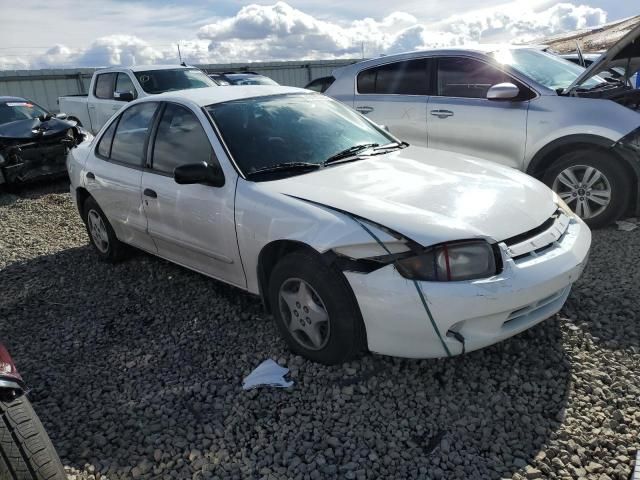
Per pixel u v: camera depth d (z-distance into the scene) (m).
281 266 3.10
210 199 3.53
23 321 4.07
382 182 3.24
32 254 5.59
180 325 3.79
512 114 5.31
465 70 5.75
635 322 3.32
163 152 4.07
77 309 4.21
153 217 4.11
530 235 2.89
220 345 3.48
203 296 4.20
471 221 2.79
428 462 2.38
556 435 2.48
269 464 2.45
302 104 4.20
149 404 2.95
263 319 3.74
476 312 2.60
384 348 2.80
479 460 2.37
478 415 2.65
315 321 3.02
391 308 2.67
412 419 2.65
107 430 2.77
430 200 2.98
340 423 2.66
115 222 4.73
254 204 3.24
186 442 2.62
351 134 4.05
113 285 4.61
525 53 5.89
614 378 2.84
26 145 8.27
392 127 6.28
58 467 2.07
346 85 6.78
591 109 4.90
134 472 2.46
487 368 3.00
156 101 4.31
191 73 10.83
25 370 3.39
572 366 2.96
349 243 2.77
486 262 2.67
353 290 2.78
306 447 2.52
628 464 2.29
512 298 2.64
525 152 5.27
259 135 3.71
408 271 2.64
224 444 2.59
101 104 10.66
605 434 2.46
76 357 3.50
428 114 5.95
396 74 6.30
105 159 4.73
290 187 3.24
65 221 6.79
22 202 7.77
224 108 3.88
